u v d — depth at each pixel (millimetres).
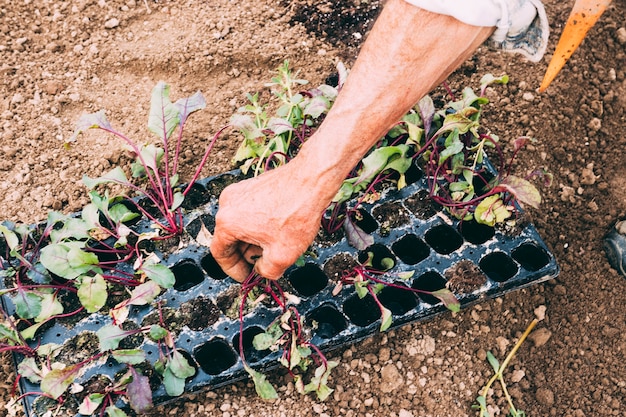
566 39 1604
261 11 2445
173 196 1852
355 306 1810
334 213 1811
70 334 1688
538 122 2244
